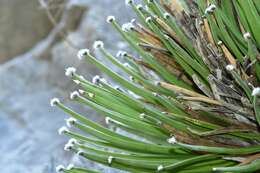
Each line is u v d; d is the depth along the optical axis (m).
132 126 0.43
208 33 0.44
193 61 0.43
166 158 0.42
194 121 0.42
